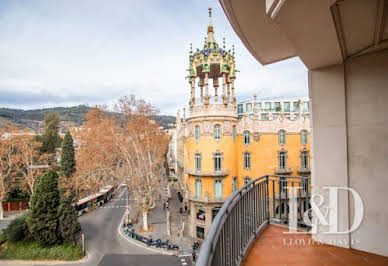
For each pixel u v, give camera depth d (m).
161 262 23.52
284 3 2.60
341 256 4.46
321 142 5.10
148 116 32.28
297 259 4.37
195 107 28.91
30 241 26.00
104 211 42.75
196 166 28.84
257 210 5.91
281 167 29.44
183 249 26.34
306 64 4.90
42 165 47.25
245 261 4.34
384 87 4.39
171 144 95.88
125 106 30.94
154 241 27.95
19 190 43.59
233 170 29.08
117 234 31.19
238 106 42.12
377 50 4.43
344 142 4.82
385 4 2.90
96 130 39.44
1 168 38.47
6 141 39.16
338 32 3.50
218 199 27.58
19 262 23.94
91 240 29.36
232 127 29.17
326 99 5.02
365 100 4.61
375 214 4.51
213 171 27.80
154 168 34.16
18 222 26.47
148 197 33.16
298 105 41.75
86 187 41.06
